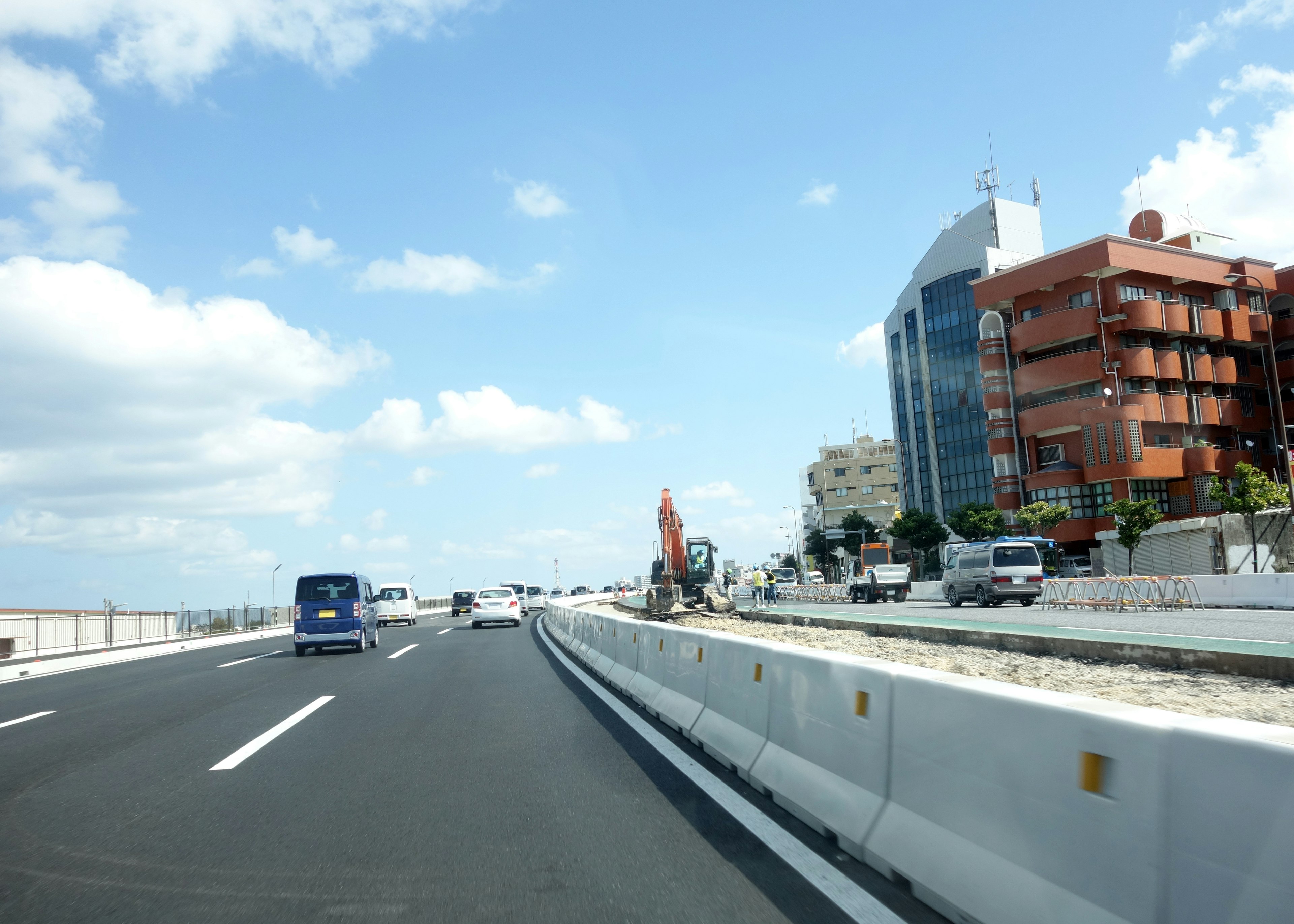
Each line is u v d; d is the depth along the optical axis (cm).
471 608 5156
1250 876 246
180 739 909
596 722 955
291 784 676
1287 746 244
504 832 527
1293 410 5938
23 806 624
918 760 424
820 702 547
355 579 2205
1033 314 5894
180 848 510
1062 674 1251
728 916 382
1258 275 5972
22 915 403
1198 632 1711
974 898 354
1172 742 278
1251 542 4062
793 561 11662
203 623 3856
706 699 815
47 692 1472
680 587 3803
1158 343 5628
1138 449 5238
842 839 473
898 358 9781
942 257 9231
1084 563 5509
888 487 11938
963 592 3469
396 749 815
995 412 5953
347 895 423
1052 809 326
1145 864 281
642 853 477
